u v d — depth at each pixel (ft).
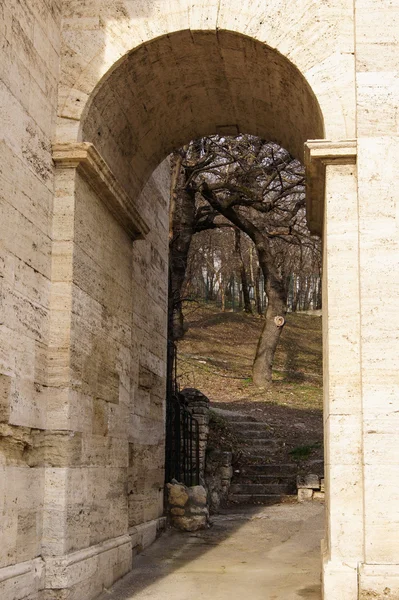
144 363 32.12
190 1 23.57
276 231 72.43
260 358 75.87
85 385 22.50
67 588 19.69
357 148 21.71
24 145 19.94
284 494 46.85
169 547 31.19
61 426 20.74
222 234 128.67
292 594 22.50
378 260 21.07
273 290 75.41
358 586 19.36
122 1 23.71
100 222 24.77
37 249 20.63
